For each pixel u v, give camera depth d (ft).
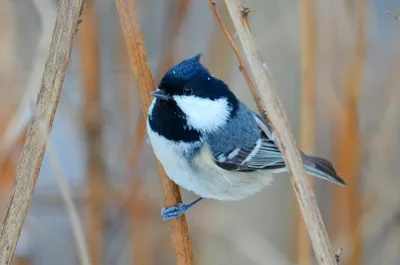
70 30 16.63
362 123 29.37
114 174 27.20
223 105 21.80
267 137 23.24
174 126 20.63
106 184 26.66
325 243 15.83
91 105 25.88
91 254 25.99
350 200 26.37
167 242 28.68
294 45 28.78
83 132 26.40
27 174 16.72
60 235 28.48
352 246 26.35
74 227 16.06
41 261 27.89
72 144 30.66
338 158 26.48
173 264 28.66
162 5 28.45
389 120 27.63
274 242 29.94
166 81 20.38
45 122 16.61
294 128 30.32
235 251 28.63
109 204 27.14
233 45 15.38
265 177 24.04
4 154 23.24
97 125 26.17
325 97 26.05
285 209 30.45
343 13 25.50
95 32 25.39
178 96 20.47
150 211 28.12
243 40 15.17
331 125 28.25
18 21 26.37
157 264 28.48
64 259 28.02
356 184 26.27
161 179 21.24
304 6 22.61
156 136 20.72
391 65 29.89
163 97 20.25
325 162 23.36
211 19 27.58
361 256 26.50
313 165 22.59
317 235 15.79
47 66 16.75
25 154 16.76
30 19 26.55
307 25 22.79
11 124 23.27
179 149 20.79
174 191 20.97
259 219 30.07
